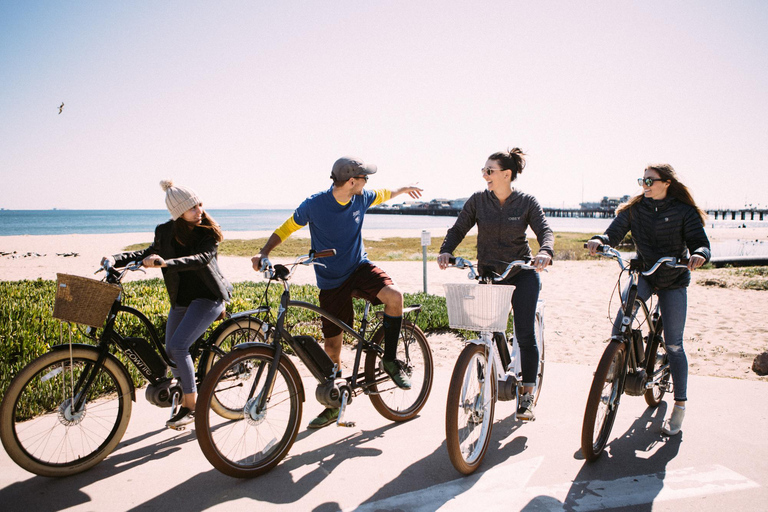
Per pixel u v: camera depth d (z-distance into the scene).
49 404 4.13
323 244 3.77
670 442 3.58
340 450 3.53
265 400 3.23
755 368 5.51
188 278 3.66
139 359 3.42
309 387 4.86
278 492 2.96
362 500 2.87
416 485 3.04
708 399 4.36
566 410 4.23
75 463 3.16
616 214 4.04
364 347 3.81
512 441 3.66
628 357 3.48
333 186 3.63
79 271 18.25
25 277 16.28
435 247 31.55
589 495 2.91
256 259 3.39
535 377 3.61
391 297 3.68
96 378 3.65
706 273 14.60
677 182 3.63
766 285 11.85
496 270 3.65
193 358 3.77
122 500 2.88
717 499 2.84
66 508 2.78
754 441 3.57
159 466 3.28
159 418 4.07
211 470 3.24
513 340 3.80
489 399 3.33
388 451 3.51
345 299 3.86
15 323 6.10
